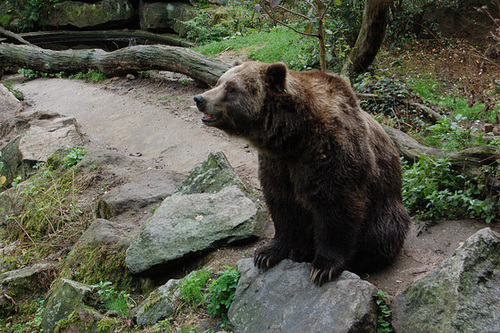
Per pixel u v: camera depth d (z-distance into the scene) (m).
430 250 4.88
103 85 12.98
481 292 3.56
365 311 3.61
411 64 11.05
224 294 4.43
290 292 4.02
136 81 12.76
